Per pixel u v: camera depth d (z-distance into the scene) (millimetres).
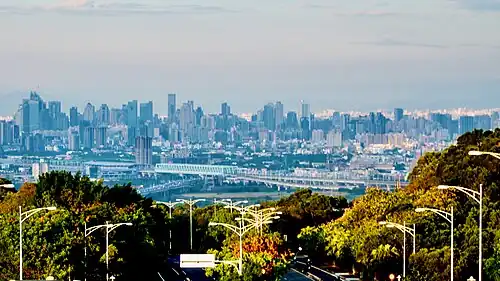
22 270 135750
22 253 135750
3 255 142000
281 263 176625
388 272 191250
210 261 165875
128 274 181375
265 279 171125
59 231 151125
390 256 189125
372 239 192000
